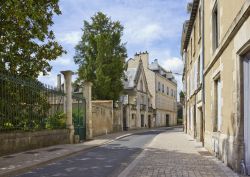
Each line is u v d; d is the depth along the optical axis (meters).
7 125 13.77
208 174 9.13
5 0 13.41
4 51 15.41
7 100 13.73
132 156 14.16
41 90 16.58
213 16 13.88
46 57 16.62
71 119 20.28
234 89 9.50
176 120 82.12
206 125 16.31
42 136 16.56
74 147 17.11
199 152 14.87
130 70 54.38
